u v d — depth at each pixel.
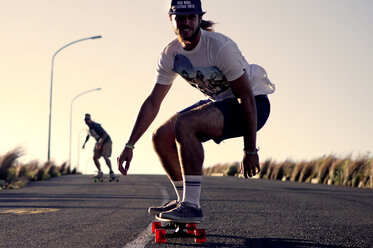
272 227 5.00
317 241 4.21
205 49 3.97
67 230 4.71
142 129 4.43
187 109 4.45
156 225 4.39
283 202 7.89
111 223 5.22
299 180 19.44
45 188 12.33
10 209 6.75
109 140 16.97
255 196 9.12
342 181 16.17
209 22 4.16
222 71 4.01
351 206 7.43
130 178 19.91
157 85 4.45
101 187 12.58
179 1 3.80
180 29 3.87
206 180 16.89
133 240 4.11
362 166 15.80
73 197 8.95
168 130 4.30
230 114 4.10
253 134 4.10
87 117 16.75
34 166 20.20
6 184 13.61
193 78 4.21
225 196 9.05
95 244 3.93
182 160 3.96
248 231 4.70
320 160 19.20
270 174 22.84
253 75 4.29
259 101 4.31
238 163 30.25
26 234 4.46
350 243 4.16
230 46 3.94
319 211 6.64
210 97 4.36
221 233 4.55
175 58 4.19
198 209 3.96
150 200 8.23
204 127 4.00
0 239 4.19
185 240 4.11
